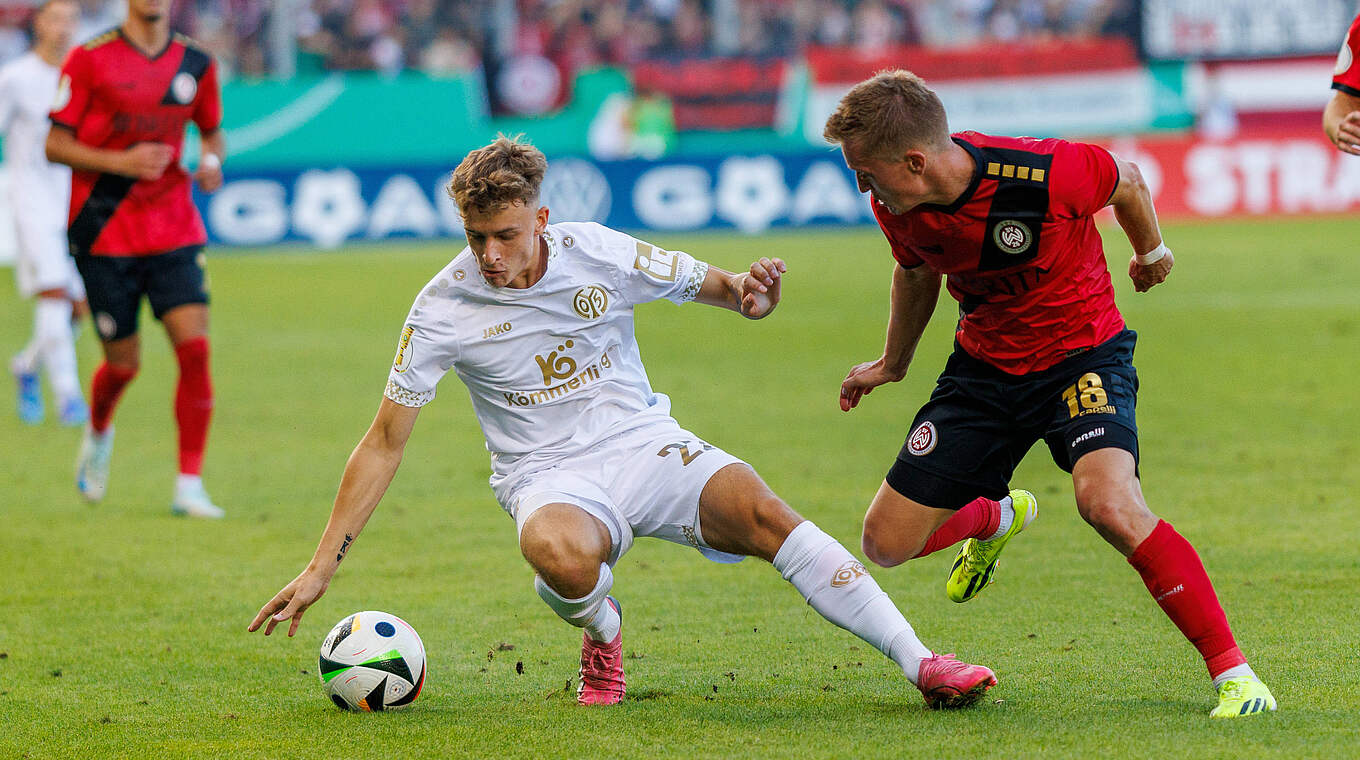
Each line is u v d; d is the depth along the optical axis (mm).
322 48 88688
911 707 13555
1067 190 13734
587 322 14273
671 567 20641
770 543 13727
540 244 13945
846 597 13500
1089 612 17203
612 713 13633
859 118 13320
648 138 83688
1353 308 47938
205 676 15664
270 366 41594
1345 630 15742
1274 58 83250
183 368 24688
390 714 13883
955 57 84500
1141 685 14102
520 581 19812
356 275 63094
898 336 15742
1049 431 14484
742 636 16812
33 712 14375
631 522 14211
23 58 33312
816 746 12242
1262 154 75938
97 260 24391
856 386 16312
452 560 21047
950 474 14984
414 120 79375
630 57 90250
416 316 13984
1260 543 20188
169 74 24625
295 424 33031
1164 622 16672
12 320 53688
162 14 24719
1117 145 75938
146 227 24438
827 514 23062
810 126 84312
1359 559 19125
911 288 15234
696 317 51656
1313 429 29078
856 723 12969
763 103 84125
